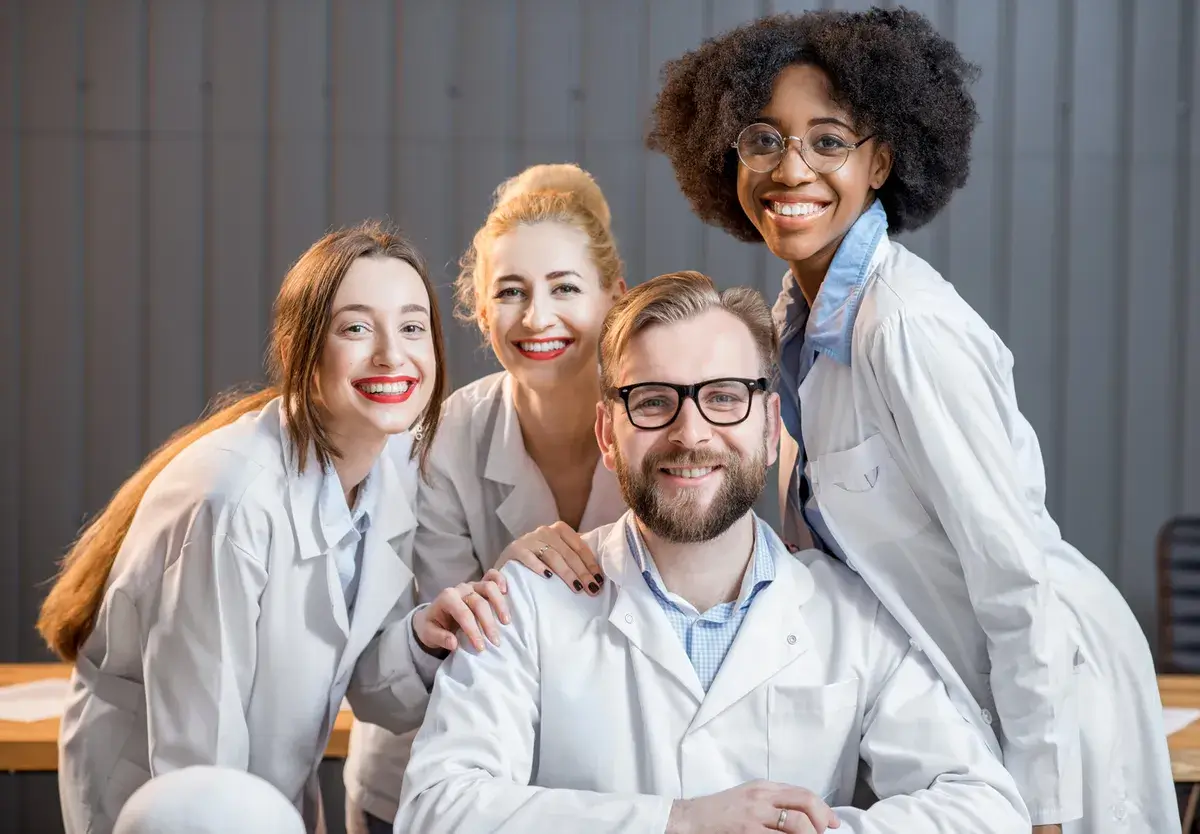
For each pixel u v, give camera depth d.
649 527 1.54
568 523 2.06
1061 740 1.52
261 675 1.65
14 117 3.88
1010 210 3.89
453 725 1.51
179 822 1.32
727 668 1.53
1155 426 3.90
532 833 1.38
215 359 3.91
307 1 3.88
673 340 1.52
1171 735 1.96
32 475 3.92
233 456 1.64
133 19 3.88
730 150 1.81
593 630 1.58
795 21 1.74
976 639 1.62
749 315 1.56
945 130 1.73
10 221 3.90
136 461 3.92
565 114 3.89
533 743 1.56
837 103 1.64
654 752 1.50
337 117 3.88
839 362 1.64
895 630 1.61
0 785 3.81
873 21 1.70
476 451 2.01
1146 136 3.88
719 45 1.77
